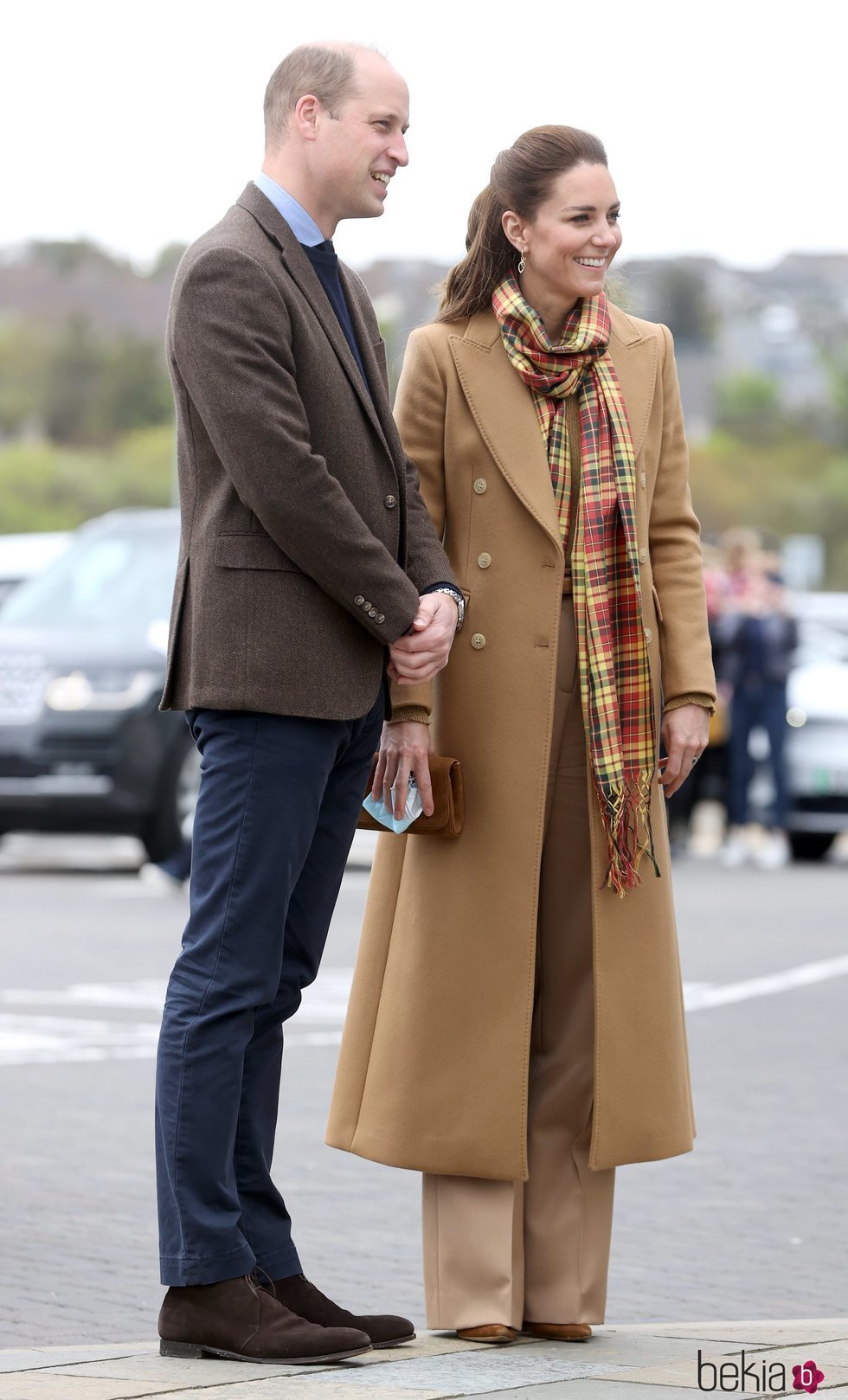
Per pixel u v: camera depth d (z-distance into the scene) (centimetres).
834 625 4944
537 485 1113
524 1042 1108
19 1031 2227
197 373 1005
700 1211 1554
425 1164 1109
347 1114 1148
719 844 5081
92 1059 2080
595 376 1124
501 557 1118
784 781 4309
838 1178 1659
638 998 1120
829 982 2648
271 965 1029
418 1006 1123
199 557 1030
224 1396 926
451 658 1126
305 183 1053
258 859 1023
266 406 996
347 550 1012
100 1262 1377
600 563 1111
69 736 3466
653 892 1132
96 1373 977
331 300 1066
